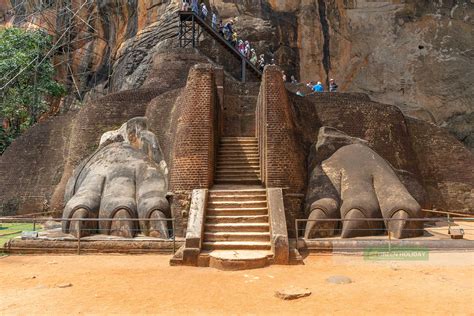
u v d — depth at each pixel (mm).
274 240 9422
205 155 12086
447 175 16953
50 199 18000
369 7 29156
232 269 8805
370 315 5773
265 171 12312
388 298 6594
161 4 28547
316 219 10766
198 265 9273
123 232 11508
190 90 12727
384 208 12125
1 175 18953
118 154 14258
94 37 33125
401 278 7980
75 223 11695
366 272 8531
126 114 16672
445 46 27922
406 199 11953
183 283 7703
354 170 13070
